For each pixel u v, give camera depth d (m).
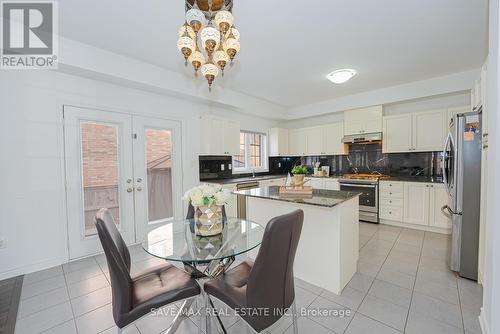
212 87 3.84
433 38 2.45
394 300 1.90
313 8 1.94
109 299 1.97
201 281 1.58
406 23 2.18
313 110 5.14
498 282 1.34
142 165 3.27
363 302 1.89
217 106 4.27
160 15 2.02
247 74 3.44
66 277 2.32
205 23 1.79
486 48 2.66
